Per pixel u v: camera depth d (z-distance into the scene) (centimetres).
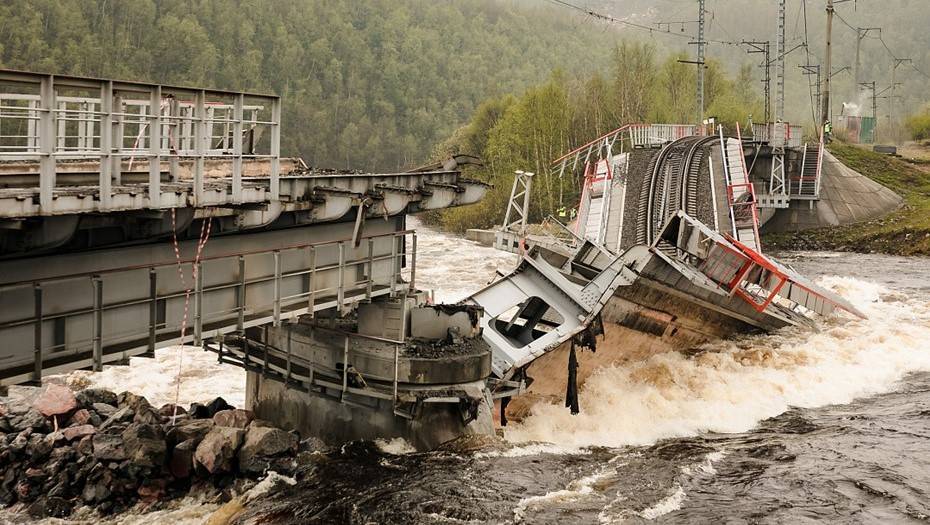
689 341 3616
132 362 3241
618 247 5609
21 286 1644
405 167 16162
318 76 17125
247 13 17025
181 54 14900
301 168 3059
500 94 18600
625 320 3186
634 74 12362
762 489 2211
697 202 6272
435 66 19012
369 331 2481
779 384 3241
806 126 14825
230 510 1986
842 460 2436
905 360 3591
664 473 2297
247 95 1952
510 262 6438
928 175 10150
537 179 10019
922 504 2144
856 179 9156
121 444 2077
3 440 2120
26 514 1947
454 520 1955
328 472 2178
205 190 1866
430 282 5500
